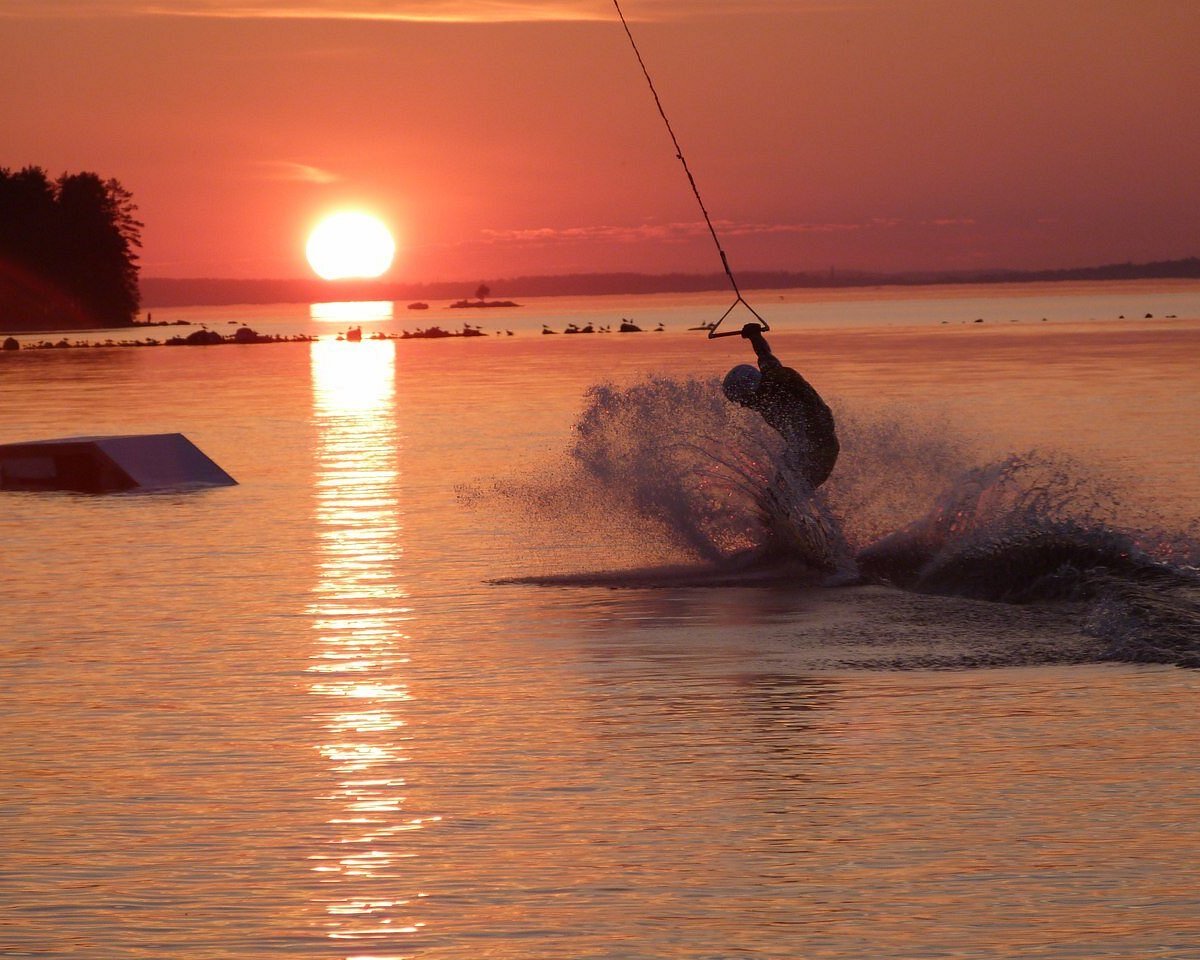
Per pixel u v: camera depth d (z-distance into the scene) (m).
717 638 21.88
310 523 34.94
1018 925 11.31
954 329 183.38
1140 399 65.06
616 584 26.62
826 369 96.56
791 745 16.17
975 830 13.38
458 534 32.66
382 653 21.22
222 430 62.28
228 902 12.03
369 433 59.38
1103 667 19.58
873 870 12.49
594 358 128.38
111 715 17.92
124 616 24.25
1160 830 13.30
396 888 12.27
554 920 11.58
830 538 27.70
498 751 16.16
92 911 11.88
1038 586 25.12
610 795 14.58
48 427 66.06
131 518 36.44
